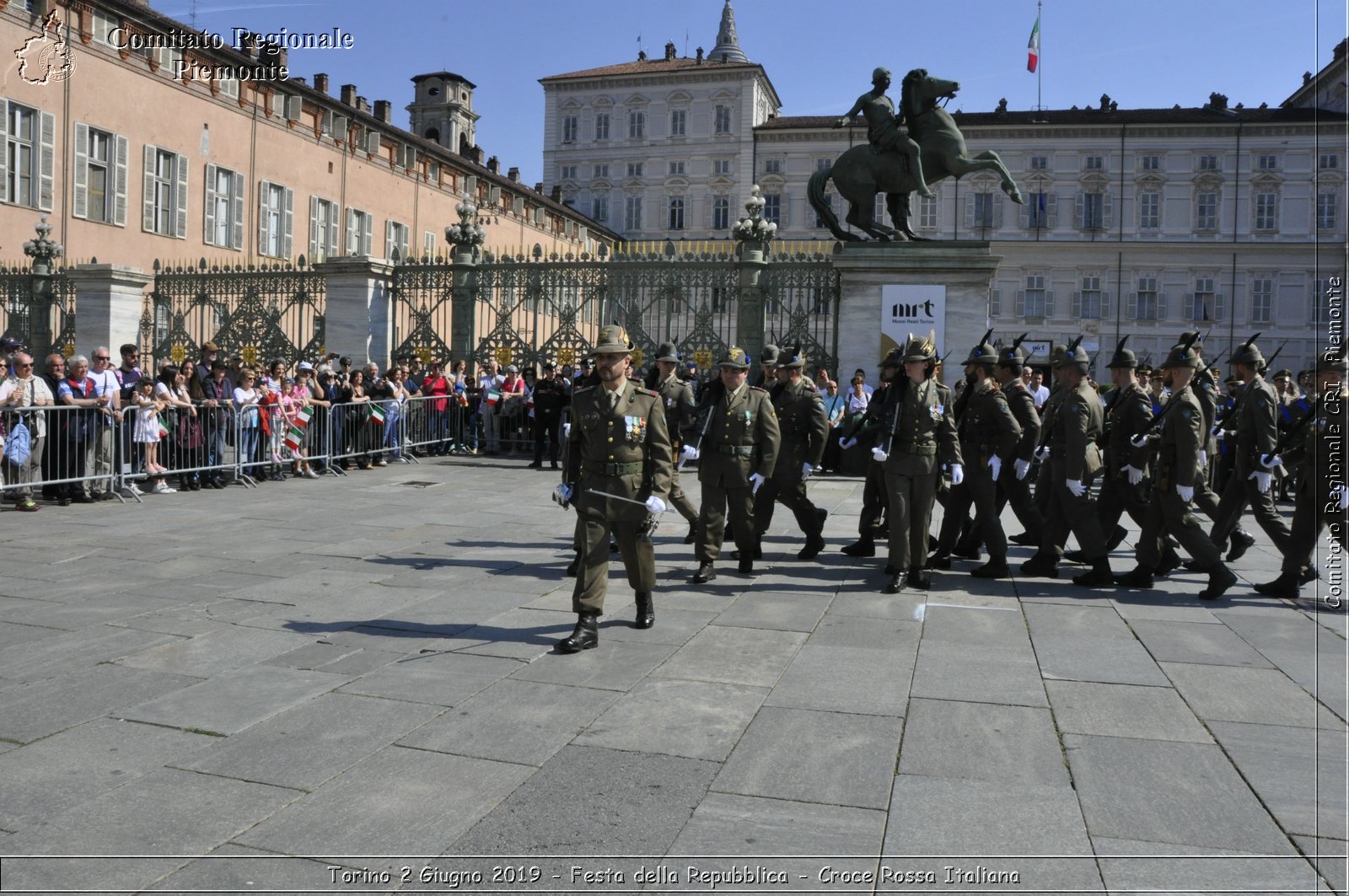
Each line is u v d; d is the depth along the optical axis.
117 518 11.67
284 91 34.31
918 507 8.45
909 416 8.41
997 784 4.37
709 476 8.75
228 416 14.91
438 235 43.88
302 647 6.39
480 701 5.37
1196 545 8.23
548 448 21.41
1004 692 5.65
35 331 23.38
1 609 7.26
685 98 66.00
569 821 3.97
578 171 68.31
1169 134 57.16
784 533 11.92
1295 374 54.41
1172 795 4.28
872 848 3.78
